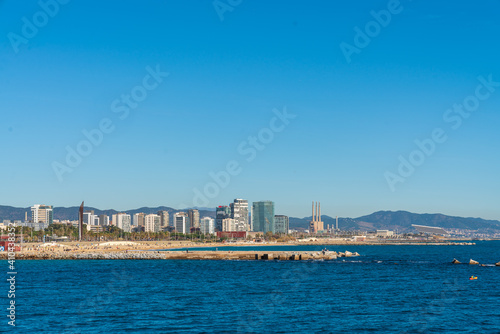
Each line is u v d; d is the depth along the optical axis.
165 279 141.50
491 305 97.38
